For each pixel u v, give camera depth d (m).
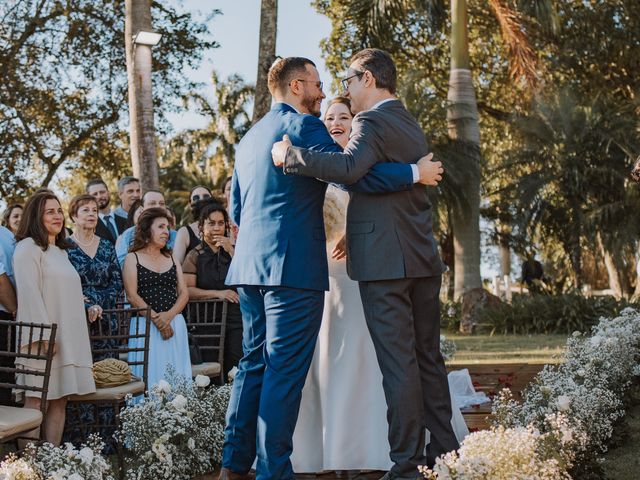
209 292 6.05
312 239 3.76
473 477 3.17
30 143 17.77
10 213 6.29
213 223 6.17
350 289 4.21
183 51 17.44
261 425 3.67
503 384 6.63
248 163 3.88
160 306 5.64
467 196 16.45
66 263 4.74
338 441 4.12
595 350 5.43
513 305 15.58
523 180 19.05
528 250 22.33
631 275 19.06
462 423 4.42
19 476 3.54
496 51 22.75
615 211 17.89
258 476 3.66
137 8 11.08
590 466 4.05
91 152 18.09
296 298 3.71
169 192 34.28
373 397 4.16
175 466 4.25
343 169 3.53
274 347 3.72
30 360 4.54
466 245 16.62
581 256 19.69
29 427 4.04
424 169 3.63
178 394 4.69
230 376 5.32
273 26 11.06
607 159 18.62
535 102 19.05
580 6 20.59
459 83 16.77
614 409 4.93
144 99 10.97
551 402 4.36
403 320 3.68
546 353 9.99
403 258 3.65
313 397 4.23
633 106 19.20
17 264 4.61
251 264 3.78
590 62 20.75
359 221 3.73
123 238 6.68
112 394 4.70
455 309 16.47
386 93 3.86
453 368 7.57
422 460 3.66
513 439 3.36
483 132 24.39
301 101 3.96
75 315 4.67
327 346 4.21
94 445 4.08
